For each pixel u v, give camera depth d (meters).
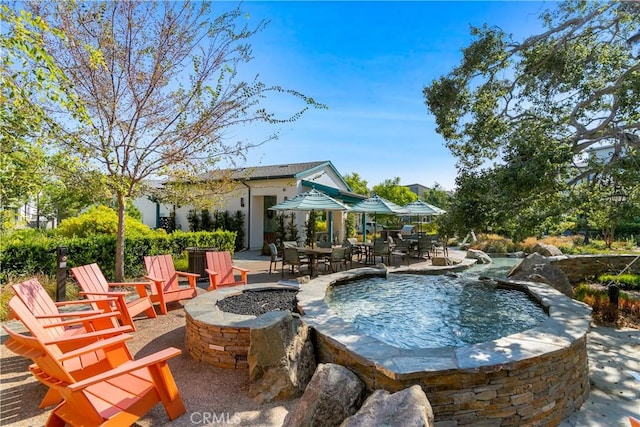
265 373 3.81
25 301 3.75
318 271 11.24
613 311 6.83
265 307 5.54
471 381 3.06
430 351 3.37
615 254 12.09
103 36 6.90
